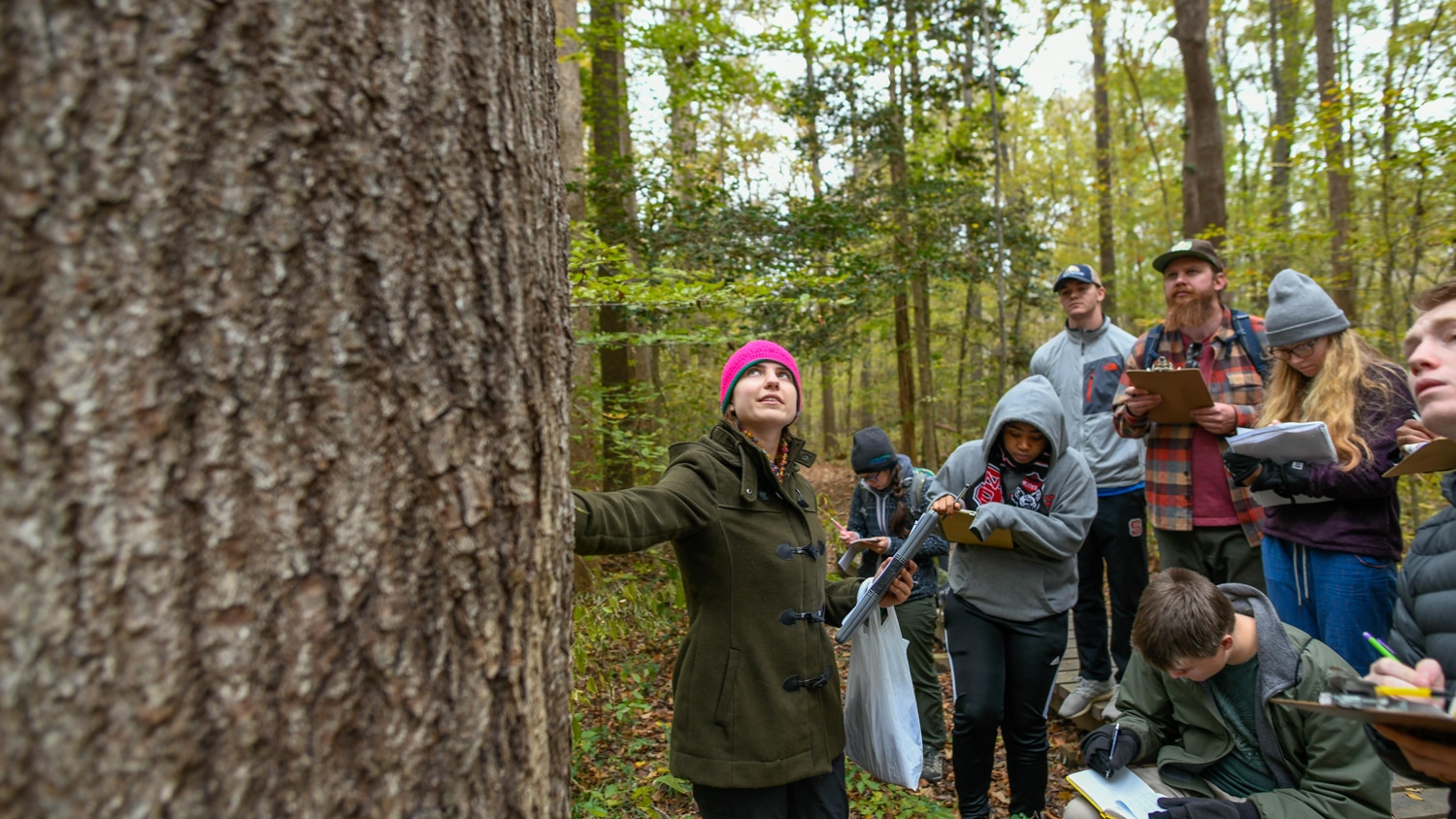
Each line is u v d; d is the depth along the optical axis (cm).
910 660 379
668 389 782
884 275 923
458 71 96
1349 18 1204
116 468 73
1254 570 330
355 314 87
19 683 68
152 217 75
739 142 1391
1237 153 1686
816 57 779
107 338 73
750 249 819
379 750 86
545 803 104
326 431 85
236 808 77
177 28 77
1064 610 301
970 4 980
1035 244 1093
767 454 215
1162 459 347
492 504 98
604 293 423
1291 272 285
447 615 92
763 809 202
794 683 206
